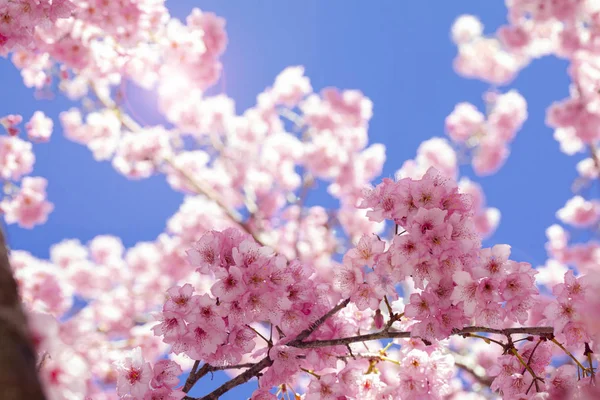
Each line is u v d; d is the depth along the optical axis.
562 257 11.82
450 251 3.35
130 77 7.66
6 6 5.17
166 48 7.35
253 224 9.74
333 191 11.53
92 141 10.22
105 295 9.69
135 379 3.48
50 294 8.62
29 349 1.43
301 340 3.67
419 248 3.35
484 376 6.52
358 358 3.94
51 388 2.45
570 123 10.96
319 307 3.75
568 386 3.49
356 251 3.64
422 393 3.82
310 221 10.56
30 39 5.37
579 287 3.37
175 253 10.61
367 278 3.53
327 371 4.29
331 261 9.75
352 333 3.89
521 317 3.39
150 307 10.07
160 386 3.52
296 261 3.72
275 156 11.28
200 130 11.05
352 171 11.31
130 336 9.04
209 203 10.81
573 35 10.55
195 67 8.82
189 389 3.67
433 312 3.40
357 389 3.79
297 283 3.65
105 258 10.94
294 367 3.69
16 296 1.59
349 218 11.03
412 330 3.46
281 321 3.67
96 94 9.66
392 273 3.47
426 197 3.45
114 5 6.36
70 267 10.68
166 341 3.56
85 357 7.21
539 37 11.14
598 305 3.22
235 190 11.24
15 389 1.25
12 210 9.80
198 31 7.42
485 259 3.41
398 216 3.44
